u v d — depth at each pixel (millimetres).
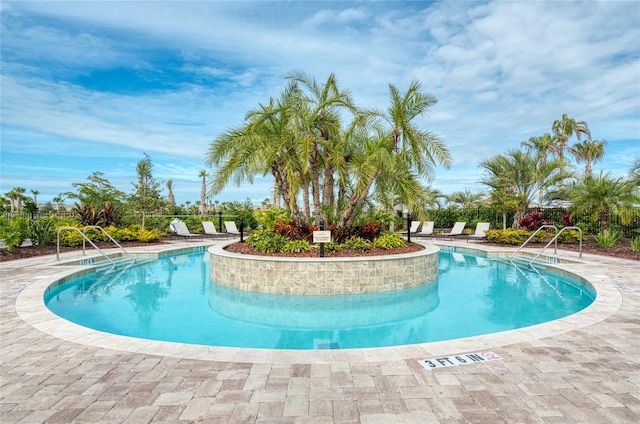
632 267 9281
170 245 14766
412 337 5293
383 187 10359
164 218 20578
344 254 8500
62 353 3795
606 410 2688
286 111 9250
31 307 5512
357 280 7547
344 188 10859
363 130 9906
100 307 6781
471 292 8016
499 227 20531
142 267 11125
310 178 11523
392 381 3148
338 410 2688
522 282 9062
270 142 9242
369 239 9781
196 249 14445
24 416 2609
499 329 5617
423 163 9531
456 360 3590
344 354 3742
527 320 6062
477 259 12789
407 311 6590
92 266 9617
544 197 20219
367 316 6301
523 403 2787
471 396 2891
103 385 3088
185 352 3814
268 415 2619
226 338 5227
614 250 12477
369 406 2744
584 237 15016
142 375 3275
